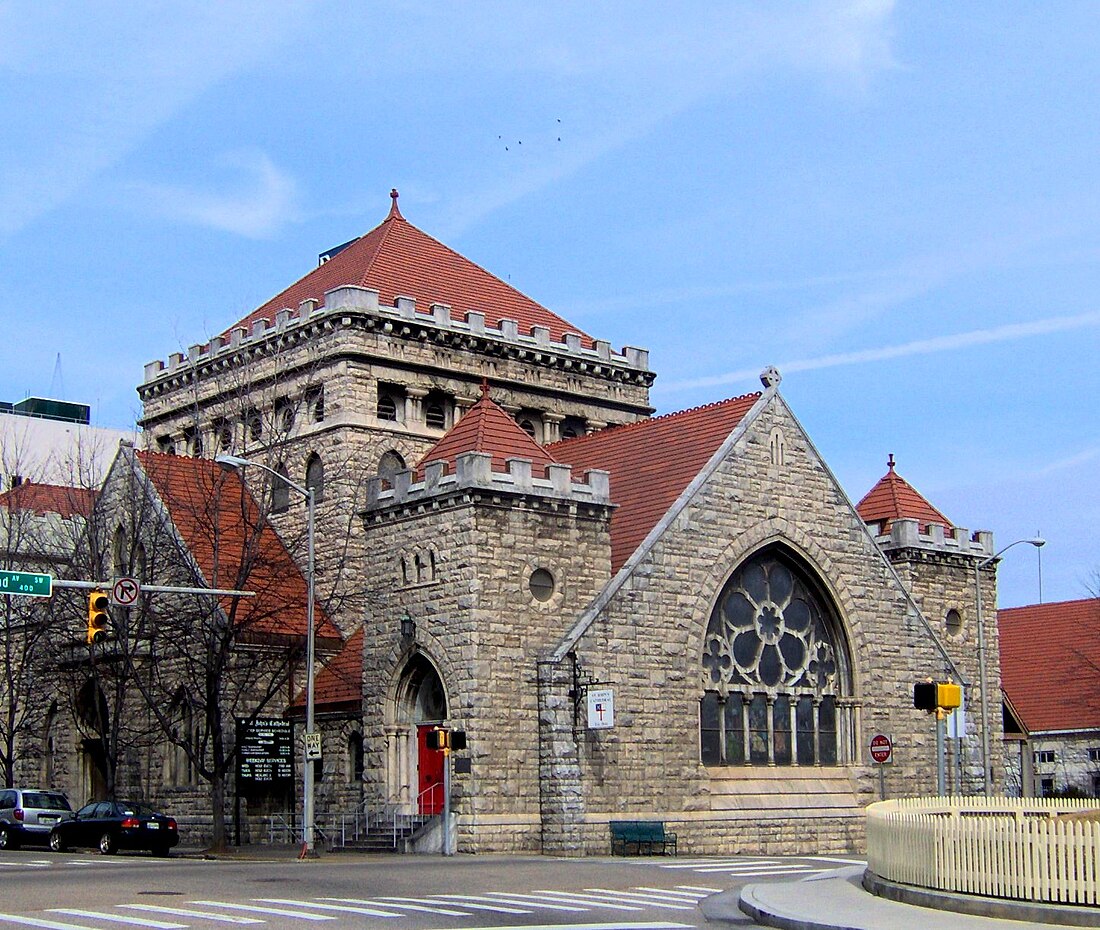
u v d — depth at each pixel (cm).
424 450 5959
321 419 5916
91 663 5306
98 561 5600
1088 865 2308
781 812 4991
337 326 5844
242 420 5638
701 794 4809
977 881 2470
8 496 6812
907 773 5447
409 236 6762
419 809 4741
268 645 5244
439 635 4609
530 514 4681
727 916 2545
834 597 5331
